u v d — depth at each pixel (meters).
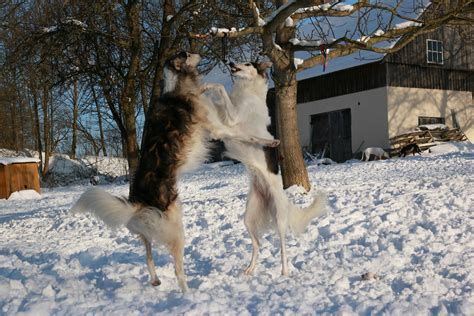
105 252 7.53
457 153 21.52
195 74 5.84
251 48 13.34
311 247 7.15
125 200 5.17
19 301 4.88
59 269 6.56
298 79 28.78
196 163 5.54
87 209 5.11
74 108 35.72
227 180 19.05
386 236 7.32
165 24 12.60
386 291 4.93
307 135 29.17
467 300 4.38
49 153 35.34
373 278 5.37
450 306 4.38
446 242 6.68
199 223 9.29
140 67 14.45
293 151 12.07
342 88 27.31
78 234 9.59
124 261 6.97
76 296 5.03
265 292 5.08
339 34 27.41
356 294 4.83
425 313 4.20
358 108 26.55
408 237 7.03
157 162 5.27
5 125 36.97
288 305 4.54
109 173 34.97
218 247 7.46
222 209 10.07
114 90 14.36
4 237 10.02
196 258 7.00
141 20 14.29
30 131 41.19
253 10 9.84
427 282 5.02
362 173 17.64
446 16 9.65
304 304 4.48
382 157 24.06
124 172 35.38
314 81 28.69
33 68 13.18
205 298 4.81
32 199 21.28
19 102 34.88
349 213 8.79
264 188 6.14
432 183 11.48
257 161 6.06
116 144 43.06
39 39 12.73
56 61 13.15
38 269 6.71
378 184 12.30
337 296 4.73
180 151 5.36
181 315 4.30
